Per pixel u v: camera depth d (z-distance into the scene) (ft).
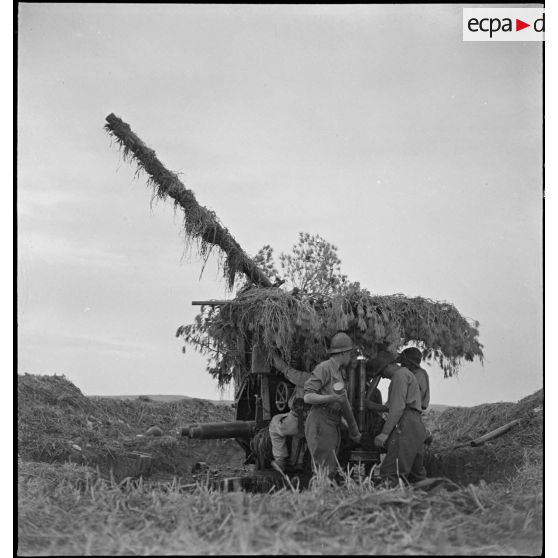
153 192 32.63
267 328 28.66
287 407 30.63
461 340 30.45
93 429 39.73
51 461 34.42
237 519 20.29
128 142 32.40
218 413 49.21
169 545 18.90
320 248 31.37
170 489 25.09
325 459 27.30
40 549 19.34
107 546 19.04
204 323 30.68
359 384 29.30
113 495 24.44
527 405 35.99
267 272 32.91
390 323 29.35
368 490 23.40
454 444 33.99
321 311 29.43
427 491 25.70
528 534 20.26
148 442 39.52
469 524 20.86
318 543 19.12
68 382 45.11
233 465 39.40
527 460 28.81
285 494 23.54
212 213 32.65
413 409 28.07
